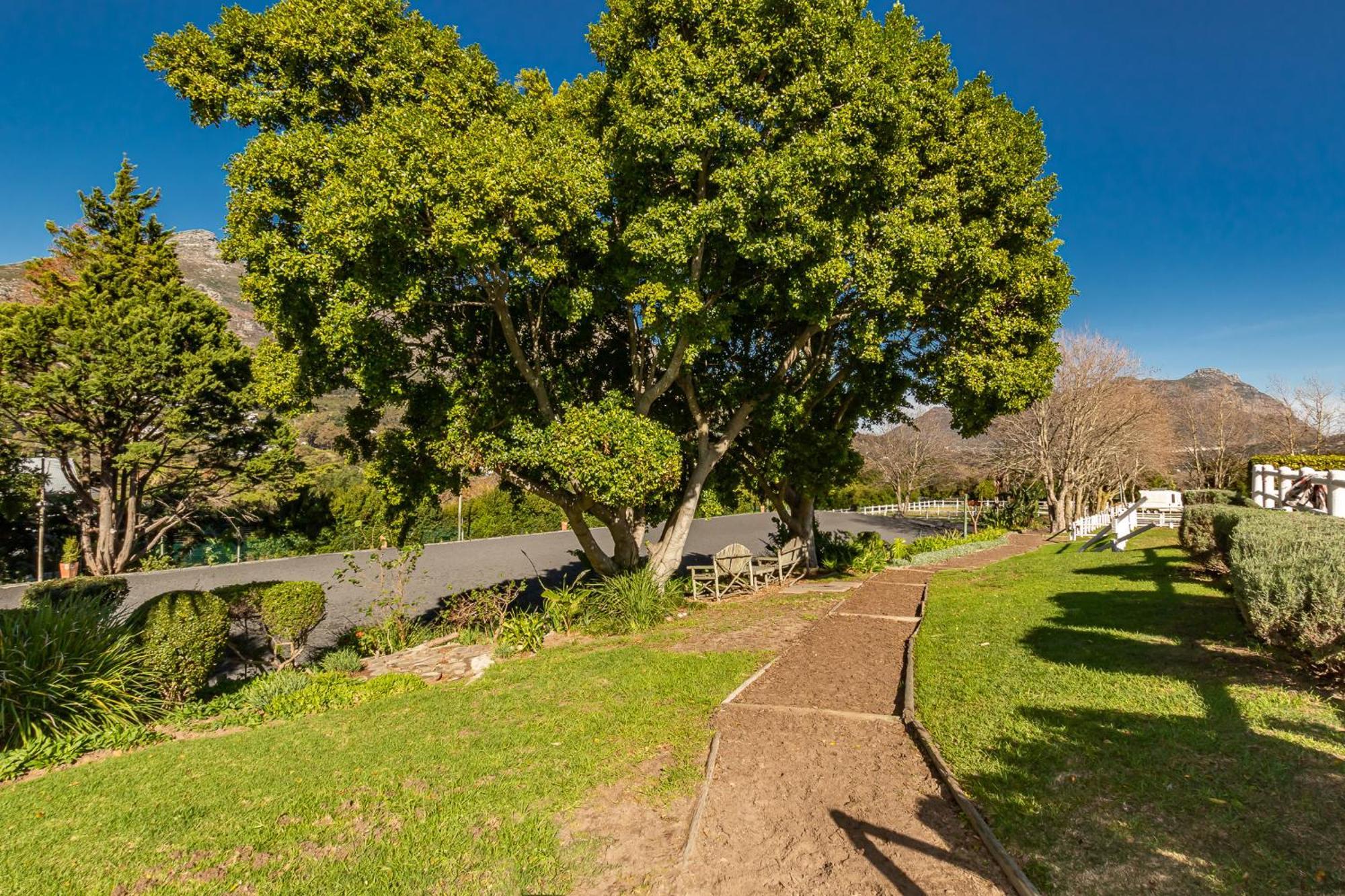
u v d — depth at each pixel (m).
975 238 10.51
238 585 9.70
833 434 14.54
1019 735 4.80
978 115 11.26
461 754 5.48
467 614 11.64
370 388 9.43
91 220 21.25
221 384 20.59
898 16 11.22
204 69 8.71
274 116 9.05
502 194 7.70
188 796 5.02
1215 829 3.31
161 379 19.80
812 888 3.37
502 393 11.10
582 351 13.02
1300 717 4.37
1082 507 33.97
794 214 8.77
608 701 6.60
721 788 4.56
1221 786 3.68
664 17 9.12
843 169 8.95
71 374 18.50
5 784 5.72
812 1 8.65
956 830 3.77
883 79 9.36
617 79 9.84
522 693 7.13
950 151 10.76
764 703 6.28
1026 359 12.60
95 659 7.14
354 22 8.69
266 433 23.11
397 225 7.67
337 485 33.62
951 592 11.88
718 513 17.12
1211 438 46.97
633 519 13.84
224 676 10.09
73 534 24.91
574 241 9.68
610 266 10.33
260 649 10.31
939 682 6.30
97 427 20.08
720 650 8.61
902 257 9.82
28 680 6.55
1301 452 43.22
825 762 4.88
